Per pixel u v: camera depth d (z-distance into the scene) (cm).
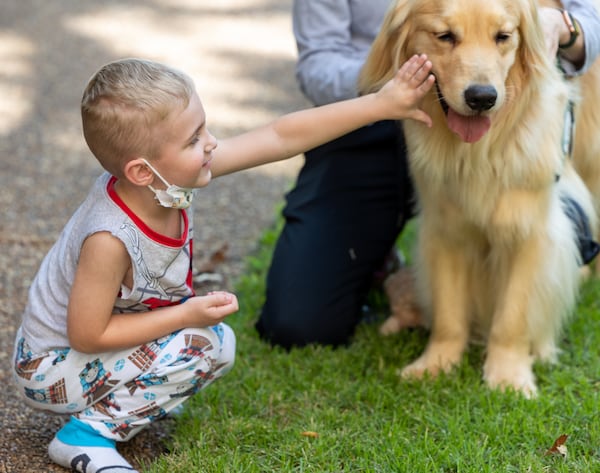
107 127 198
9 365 272
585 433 238
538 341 280
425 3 234
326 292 294
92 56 632
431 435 240
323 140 233
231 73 613
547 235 270
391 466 223
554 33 254
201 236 390
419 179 274
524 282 272
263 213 416
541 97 246
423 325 309
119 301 213
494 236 271
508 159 252
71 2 779
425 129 256
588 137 298
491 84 224
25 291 326
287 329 292
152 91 197
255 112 542
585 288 332
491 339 279
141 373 214
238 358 283
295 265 298
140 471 225
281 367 279
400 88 224
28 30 690
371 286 346
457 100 227
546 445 233
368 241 305
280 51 666
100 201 209
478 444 232
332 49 297
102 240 201
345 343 301
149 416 221
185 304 213
